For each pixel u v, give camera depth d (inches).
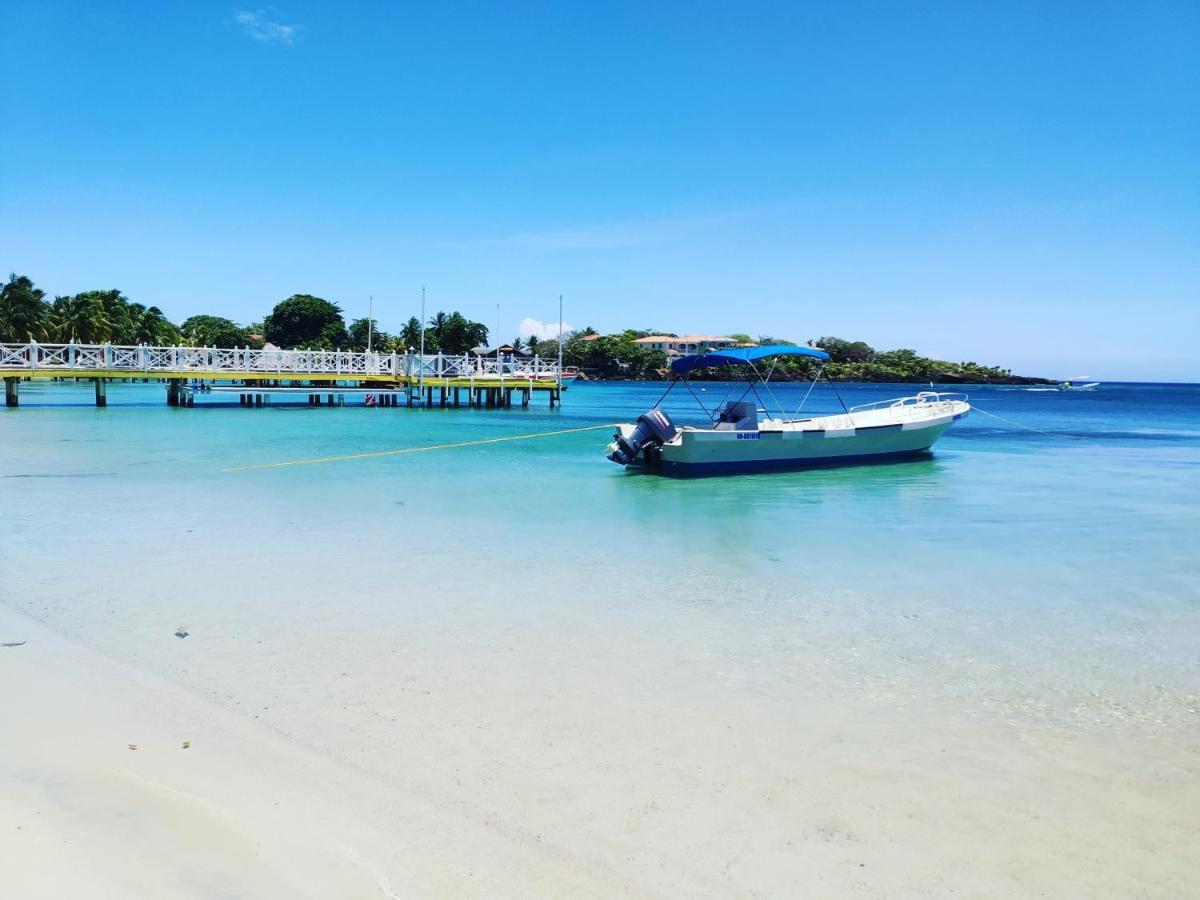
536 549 542.6
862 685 311.1
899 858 201.0
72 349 1795.0
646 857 199.2
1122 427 1943.9
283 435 1336.1
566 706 286.4
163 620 376.8
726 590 445.1
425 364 2165.4
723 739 262.8
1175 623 393.4
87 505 677.3
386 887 182.9
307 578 456.1
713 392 4382.4
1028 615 404.2
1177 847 207.6
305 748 250.8
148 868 183.3
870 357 6427.2
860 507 727.7
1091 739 268.2
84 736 252.1
